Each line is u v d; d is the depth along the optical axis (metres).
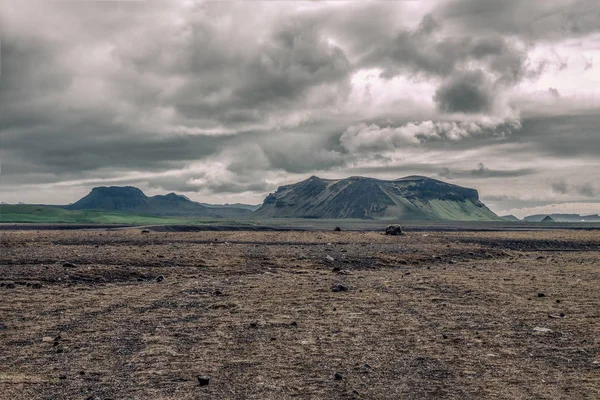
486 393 12.52
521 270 38.66
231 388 12.82
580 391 12.61
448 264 43.78
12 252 41.78
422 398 12.23
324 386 13.00
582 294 26.61
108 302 23.89
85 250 44.47
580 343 17.05
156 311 22.00
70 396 12.24
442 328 19.06
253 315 21.25
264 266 37.94
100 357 15.45
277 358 15.36
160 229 146.88
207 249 46.69
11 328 18.84
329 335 18.02
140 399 12.04
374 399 12.17
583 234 88.25
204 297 25.41
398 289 28.22
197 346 16.62
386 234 73.88
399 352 16.00
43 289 27.06
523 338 17.69
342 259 41.81
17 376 13.71
